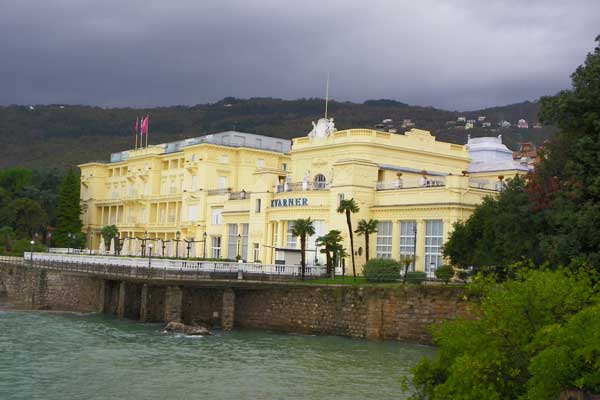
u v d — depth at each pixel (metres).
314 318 72.81
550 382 28.36
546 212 58.53
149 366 52.78
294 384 48.19
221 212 120.81
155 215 154.88
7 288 108.88
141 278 77.19
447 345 33.44
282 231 103.62
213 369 52.44
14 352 56.78
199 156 141.12
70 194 161.62
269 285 76.75
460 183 85.19
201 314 79.06
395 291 67.56
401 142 108.81
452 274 74.56
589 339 28.02
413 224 89.06
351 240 84.88
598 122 54.94
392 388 47.41
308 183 103.19
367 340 68.12
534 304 32.16
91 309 89.06
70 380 47.53
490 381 31.12
